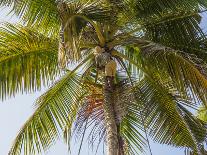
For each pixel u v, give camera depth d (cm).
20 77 1059
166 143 1109
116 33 1075
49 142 1086
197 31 1038
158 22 1066
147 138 1004
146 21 1067
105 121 960
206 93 942
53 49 1080
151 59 1003
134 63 1084
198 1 1038
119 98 961
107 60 992
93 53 1061
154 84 1102
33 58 1075
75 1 939
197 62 941
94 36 1061
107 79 984
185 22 1046
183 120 1071
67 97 1105
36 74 1074
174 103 1095
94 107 1017
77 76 1109
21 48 1062
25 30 1057
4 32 1055
